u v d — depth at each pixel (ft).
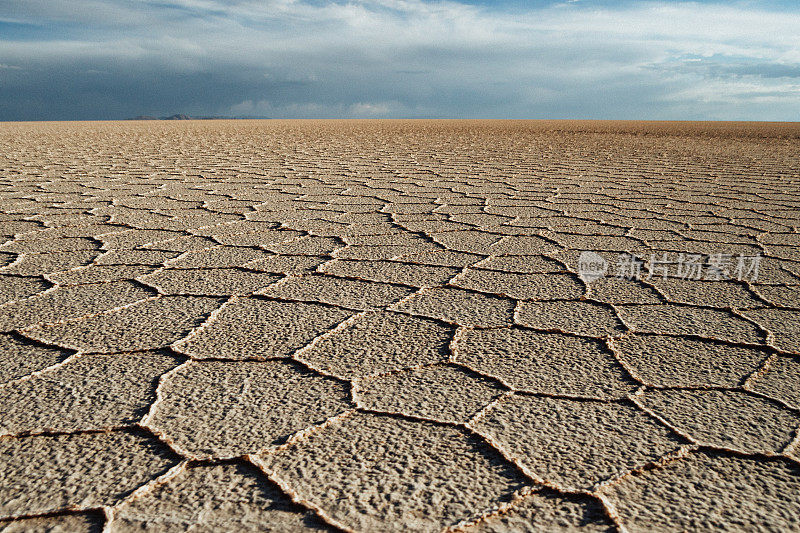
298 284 5.51
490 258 6.65
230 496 2.45
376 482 2.55
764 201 11.38
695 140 35.81
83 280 5.55
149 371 3.60
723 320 4.64
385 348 4.00
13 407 3.15
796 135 42.50
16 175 14.47
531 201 11.12
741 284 5.68
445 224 8.72
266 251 6.86
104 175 14.69
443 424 3.03
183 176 14.70
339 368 3.68
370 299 5.09
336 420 3.06
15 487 2.50
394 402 3.26
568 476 2.61
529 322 4.56
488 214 9.64
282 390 3.38
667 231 8.36
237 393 3.34
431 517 2.34
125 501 2.41
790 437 2.95
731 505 2.44
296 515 2.34
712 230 8.45
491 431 2.97
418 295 5.23
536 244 7.41
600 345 4.10
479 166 18.34
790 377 3.62
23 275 5.70
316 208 10.05
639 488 2.54
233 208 9.93
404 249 7.06
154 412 3.11
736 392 3.42
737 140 35.88
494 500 2.44
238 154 22.54
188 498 2.43
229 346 4.00
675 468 2.68
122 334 4.20
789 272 6.14
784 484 2.58
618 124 74.13
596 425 3.04
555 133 45.52
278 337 4.18
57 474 2.59
